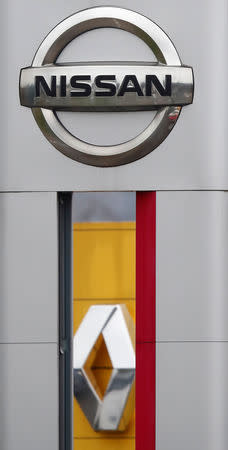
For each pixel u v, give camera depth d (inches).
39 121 302.7
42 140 303.9
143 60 301.6
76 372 424.8
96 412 426.6
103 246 431.5
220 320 305.9
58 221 309.7
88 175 304.2
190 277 305.7
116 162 303.0
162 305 305.7
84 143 302.4
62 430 313.9
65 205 316.8
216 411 305.6
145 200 306.7
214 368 305.6
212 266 305.7
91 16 300.0
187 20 301.4
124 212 433.4
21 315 306.2
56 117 302.5
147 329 306.0
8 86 303.6
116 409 426.3
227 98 303.7
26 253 306.0
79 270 431.5
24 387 306.2
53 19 301.7
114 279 431.2
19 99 303.4
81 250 431.8
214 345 305.7
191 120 303.0
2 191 306.0
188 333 305.7
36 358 306.2
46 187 305.0
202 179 304.3
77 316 430.9
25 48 302.5
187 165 304.0
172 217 305.4
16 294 306.2
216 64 302.2
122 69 298.4
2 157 305.4
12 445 306.8
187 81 301.0
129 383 425.4
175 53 301.0
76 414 430.0
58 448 306.8
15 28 302.7
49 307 305.7
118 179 304.2
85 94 299.4
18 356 306.2
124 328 426.0
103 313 426.3
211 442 305.7
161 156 303.7
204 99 302.5
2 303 306.3
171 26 301.4
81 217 433.1
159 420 305.7
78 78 299.0
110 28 301.1
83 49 301.6
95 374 434.3
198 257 305.6
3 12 303.1
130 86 298.8
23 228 306.0
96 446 430.6
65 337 317.1
